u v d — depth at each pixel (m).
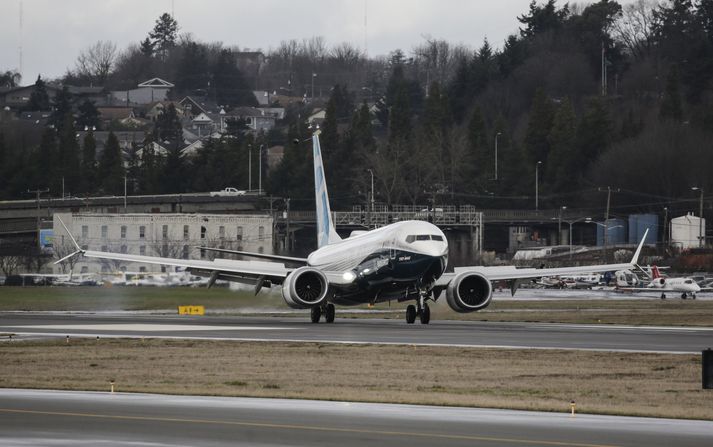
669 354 162.00
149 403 115.62
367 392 125.31
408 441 94.56
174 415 107.25
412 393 124.50
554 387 130.75
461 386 131.62
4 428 100.19
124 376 141.88
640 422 105.12
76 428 100.19
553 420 105.62
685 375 140.62
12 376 142.25
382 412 109.75
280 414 108.19
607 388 130.00
